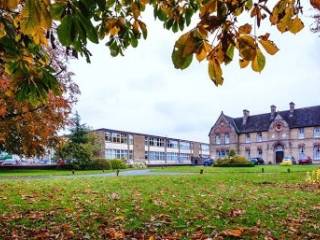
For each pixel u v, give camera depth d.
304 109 71.12
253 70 1.76
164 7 2.88
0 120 6.76
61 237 5.86
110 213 7.96
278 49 1.70
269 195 11.86
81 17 1.70
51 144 9.24
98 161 50.69
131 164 62.06
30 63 3.02
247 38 1.68
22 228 6.57
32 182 17.25
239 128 78.44
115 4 3.22
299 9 1.91
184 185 15.70
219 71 1.76
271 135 72.06
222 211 8.27
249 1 1.94
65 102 8.29
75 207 8.82
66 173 35.38
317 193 12.71
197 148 104.31
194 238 5.74
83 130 50.66
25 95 3.11
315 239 5.84
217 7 1.74
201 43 1.67
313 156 67.00
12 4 1.69
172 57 1.67
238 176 21.80
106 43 3.30
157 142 86.50
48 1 1.49
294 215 7.98
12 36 2.54
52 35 2.87
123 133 75.31
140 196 11.12
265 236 5.92
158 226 6.68
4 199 10.31
